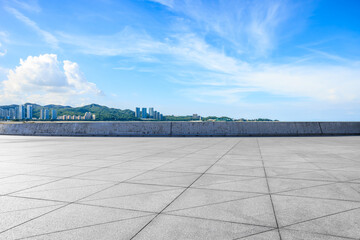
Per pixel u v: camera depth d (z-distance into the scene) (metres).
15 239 2.54
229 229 2.73
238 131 18.72
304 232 2.66
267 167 6.11
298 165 6.36
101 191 4.17
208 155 8.25
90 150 9.95
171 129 19.20
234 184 4.54
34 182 4.79
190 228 2.76
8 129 22.70
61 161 7.24
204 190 4.18
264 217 3.05
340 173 5.41
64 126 20.97
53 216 3.12
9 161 7.29
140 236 2.58
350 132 18.86
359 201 3.61
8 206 3.48
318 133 18.70
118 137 18.00
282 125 18.80
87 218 3.05
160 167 6.20
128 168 6.09
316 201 3.61
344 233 2.64
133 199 3.75
